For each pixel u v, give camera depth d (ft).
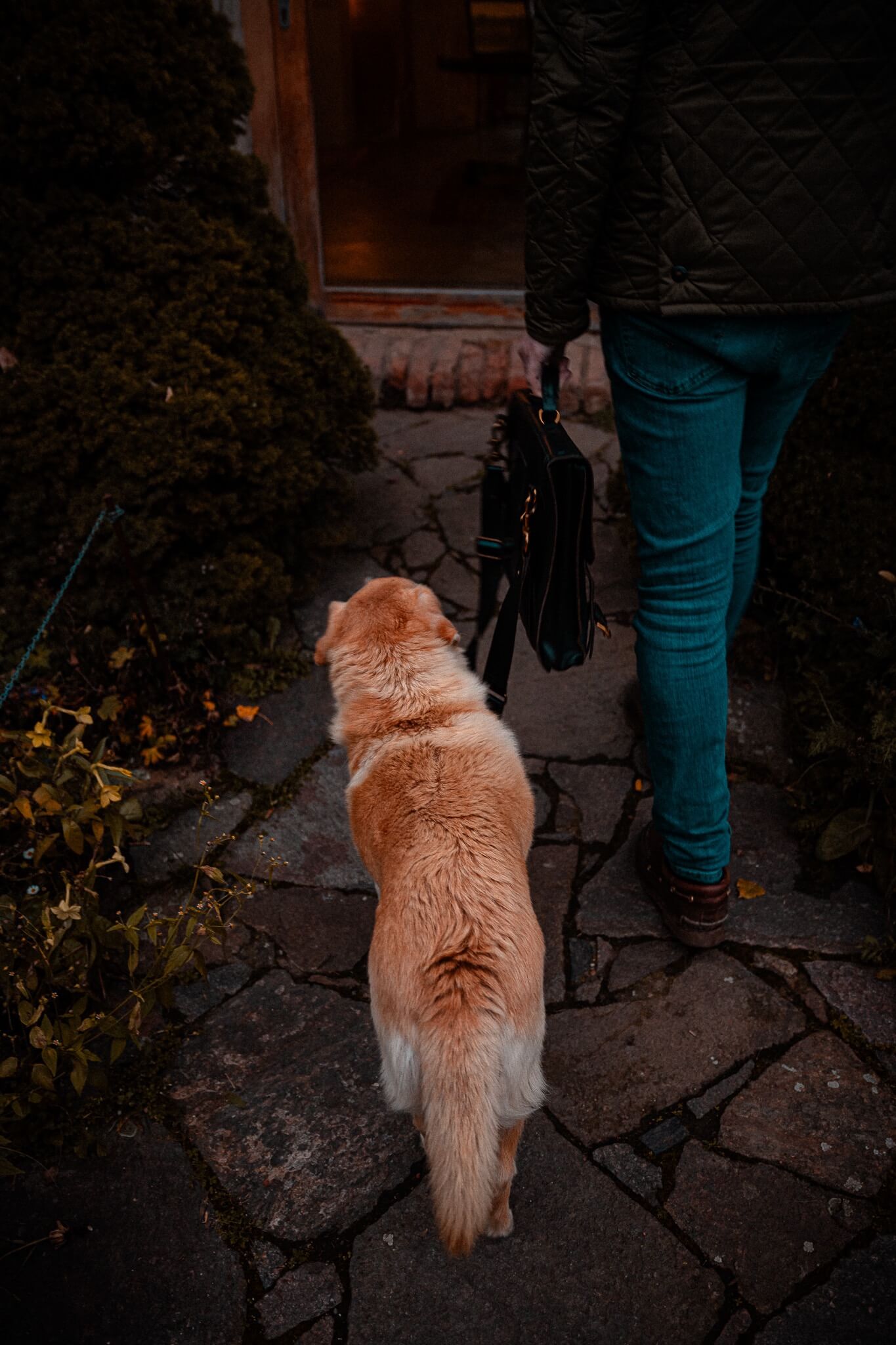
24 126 9.24
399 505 13.79
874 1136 6.46
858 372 9.88
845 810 8.34
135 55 9.39
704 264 5.81
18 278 9.89
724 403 6.28
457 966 5.13
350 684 7.14
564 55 5.46
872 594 9.06
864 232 5.81
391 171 30.35
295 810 9.16
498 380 16.74
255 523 11.02
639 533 6.86
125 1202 6.23
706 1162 6.35
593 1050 7.07
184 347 10.09
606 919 8.08
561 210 5.98
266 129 16.76
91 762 8.28
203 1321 5.65
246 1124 6.67
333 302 18.92
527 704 10.40
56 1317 5.68
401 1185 6.31
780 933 7.87
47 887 8.05
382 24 30.45
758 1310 5.61
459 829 5.89
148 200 10.27
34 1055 6.91
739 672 10.41
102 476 10.02
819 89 5.35
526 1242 5.97
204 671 10.11
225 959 7.81
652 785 9.31
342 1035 7.25
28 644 9.88
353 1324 5.62
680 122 5.55
